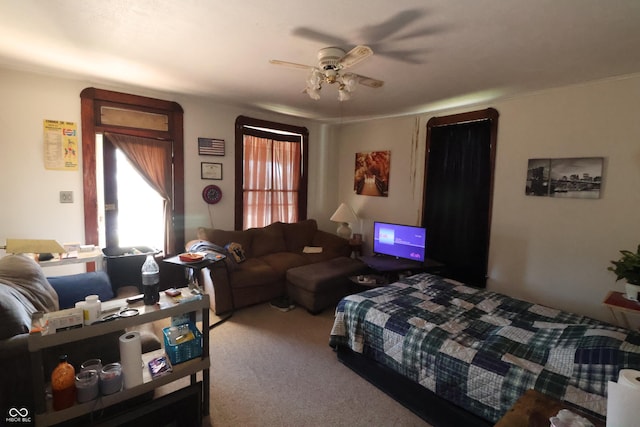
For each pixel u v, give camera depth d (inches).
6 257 83.4
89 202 128.1
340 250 180.2
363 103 150.8
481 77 111.0
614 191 110.1
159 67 108.6
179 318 73.6
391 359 80.8
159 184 144.9
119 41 88.1
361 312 89.8
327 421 73.4
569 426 37.6
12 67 111.3
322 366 95.2
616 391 36.3
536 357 64.8
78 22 77.6
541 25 74.4
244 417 73.7
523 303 94.3
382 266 141.9
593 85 113.2
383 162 185.6
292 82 123.0
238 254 145.2
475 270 147.0
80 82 123.6
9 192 114.4
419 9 68.3
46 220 121.2
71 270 126.2
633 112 105.7
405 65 100.4
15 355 54.4
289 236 181.6
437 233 161.6
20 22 77.9
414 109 160.6
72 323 54.6
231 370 92.2
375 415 75.5
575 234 119.0
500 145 138.2
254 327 120.2
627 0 63.5
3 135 112.2
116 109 132.3
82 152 125.9
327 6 67.8
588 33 77.9
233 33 81.7
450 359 69.1
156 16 74.0
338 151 213.3
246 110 169.3
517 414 43.6
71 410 54.7
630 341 64.1
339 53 87.9
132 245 140.1
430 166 163.0
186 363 68.1
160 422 63.1
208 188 159.3
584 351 62.0
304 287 133.9
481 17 71.2
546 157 125.0
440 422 70.7
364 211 199.0
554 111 122.5
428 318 83.4
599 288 114.6
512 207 135.2
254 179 179.0
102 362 68.4
